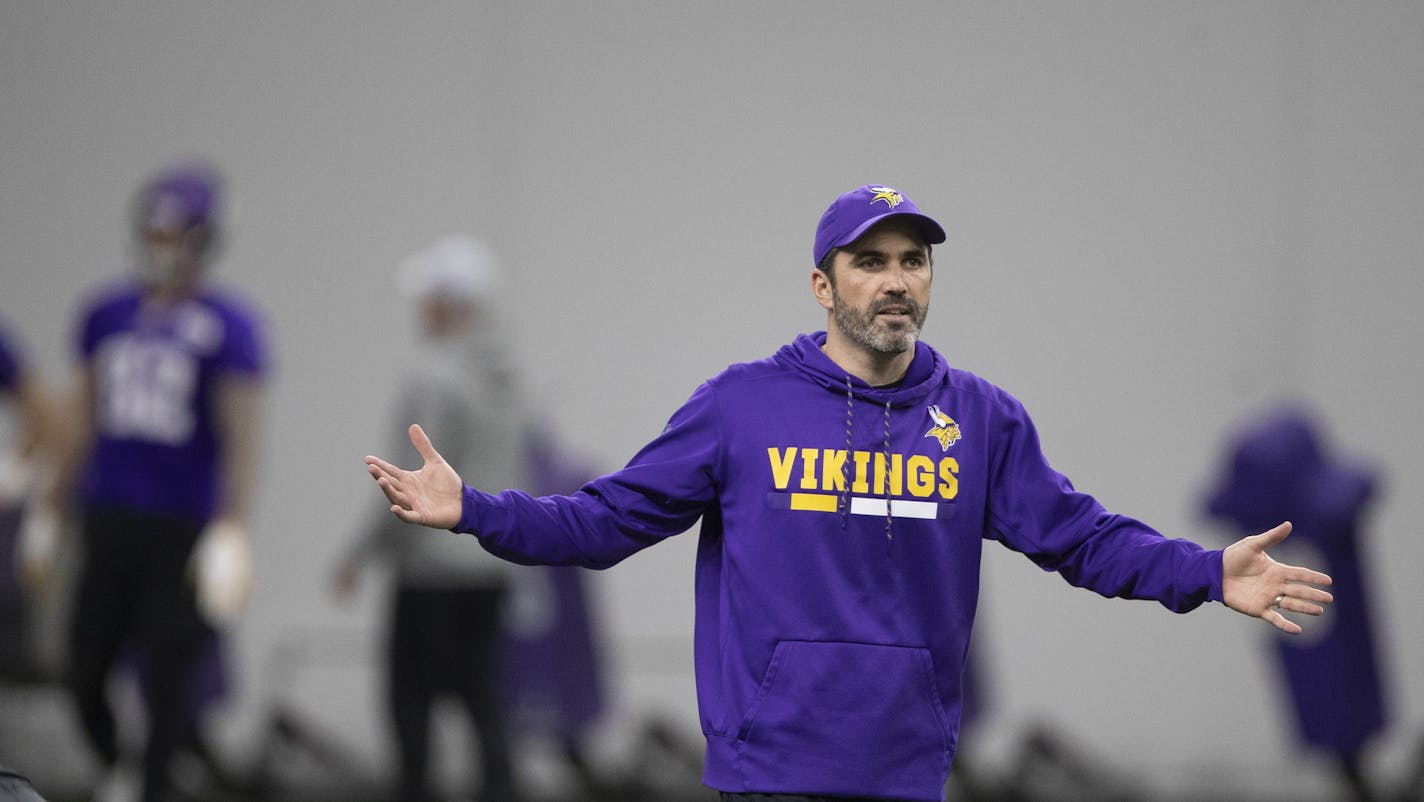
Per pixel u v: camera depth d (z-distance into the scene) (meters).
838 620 11.89
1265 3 33.62
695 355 33.69
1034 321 33.50
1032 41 33.81
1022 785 29.92
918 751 11.91
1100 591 12.32
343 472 33.16
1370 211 33.44
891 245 12.12
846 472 12.05
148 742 21.30
